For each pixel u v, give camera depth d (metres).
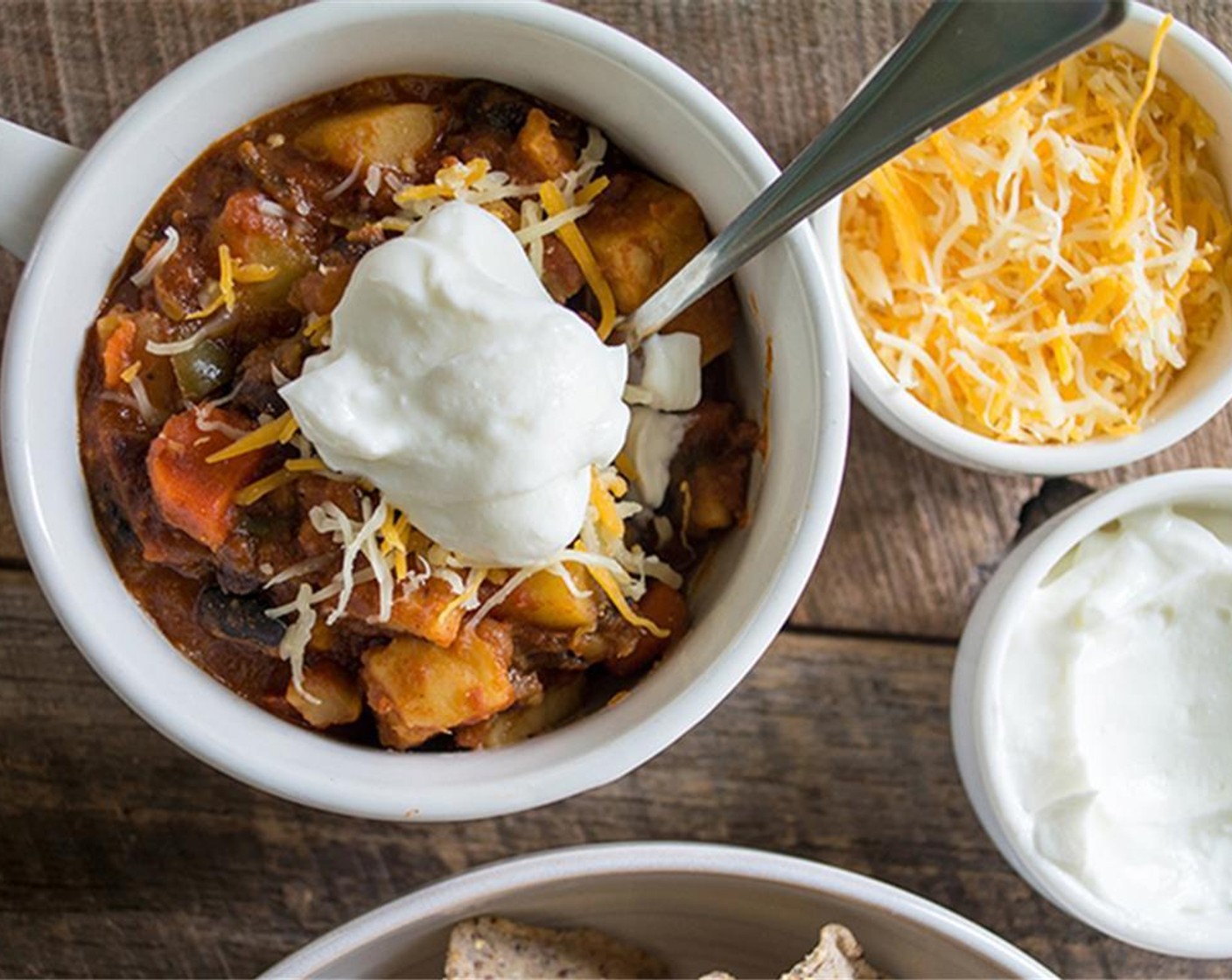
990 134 0.44
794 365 0.39
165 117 0.38
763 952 0.44
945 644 0.45
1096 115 0.44
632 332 0.39
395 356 0.37
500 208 0.39
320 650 0.39
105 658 0.38
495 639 0.39
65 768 0.44
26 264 0.38
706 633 0.39
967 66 0.36
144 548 0.38
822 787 0.45
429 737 0.39
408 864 0.45
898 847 0.45
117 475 0.38
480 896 0.41
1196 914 0.43
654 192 0.40
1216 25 0.45
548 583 0.38
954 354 0.44
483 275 0.37
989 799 0.43
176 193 0.39
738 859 0.41
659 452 0.40
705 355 0.40
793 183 0.38
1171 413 0.43
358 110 0.39
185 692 0.38
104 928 0.44
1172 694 0.43
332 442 0.37
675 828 0.45
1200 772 0.43
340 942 0.40
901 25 0.44
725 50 0.44
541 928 0.43
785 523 0.39
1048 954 0.45
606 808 0.45
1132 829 0.43
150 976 0.44
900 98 0.37
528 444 0.37
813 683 0.45
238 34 0.38
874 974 0.43
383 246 0.37
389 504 0.37
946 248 0.44
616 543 0.39
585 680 0.40
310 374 0.37
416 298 0.37
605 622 0.39
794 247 0.38
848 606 0.45
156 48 0.43
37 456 0.38
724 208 0.39
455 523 0.37
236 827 0.44
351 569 0.38
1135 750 0.43
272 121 0.39
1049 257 0.44
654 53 0.38
